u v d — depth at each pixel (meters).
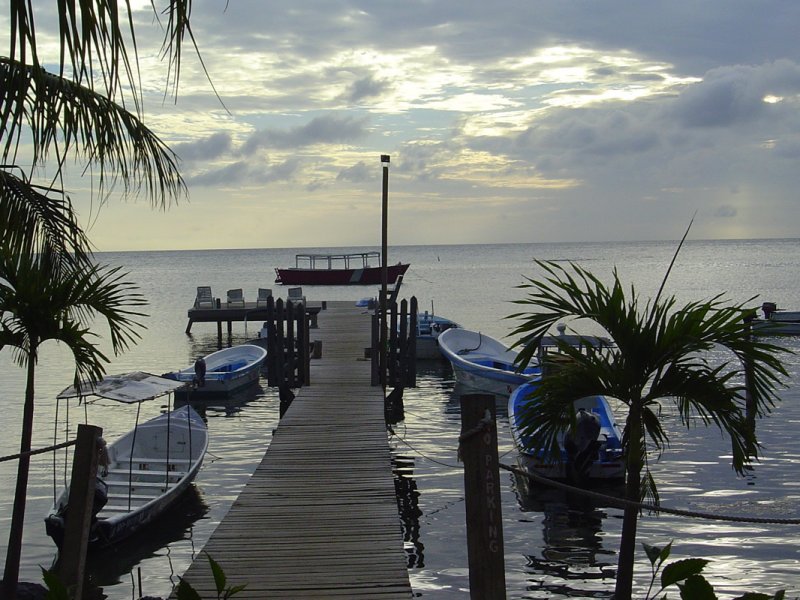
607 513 12.55
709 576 9.83
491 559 5.75
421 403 22.86
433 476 15.07
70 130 5.57
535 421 6.93
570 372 6.82
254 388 25.89
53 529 10.18
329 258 76.50
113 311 7.85
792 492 13.29
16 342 7.69
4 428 19.27
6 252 7.27
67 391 11.96
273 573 7.43
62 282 7.55
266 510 9.42
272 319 18.72
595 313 6.70
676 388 6.70
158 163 6.29
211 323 49.41
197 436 15.37
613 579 9.88
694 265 124.81
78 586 6.06
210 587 7.06
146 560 10.85
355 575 7.38
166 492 12.24
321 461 11.75
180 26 2.83
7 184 6.76
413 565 10.45
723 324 6.54
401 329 19.33
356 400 16.39
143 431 15.16
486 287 78.75
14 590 7.59
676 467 14.87
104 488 10.65
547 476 13.53
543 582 9.83
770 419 18.92
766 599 3.48
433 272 121.00
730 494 13.23
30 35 2.50
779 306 48.84
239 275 128.75
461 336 29.05
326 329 28.19
